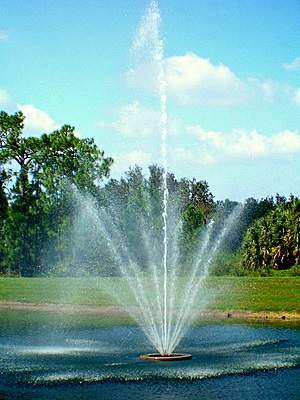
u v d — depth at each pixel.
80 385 11.63
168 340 16.98
